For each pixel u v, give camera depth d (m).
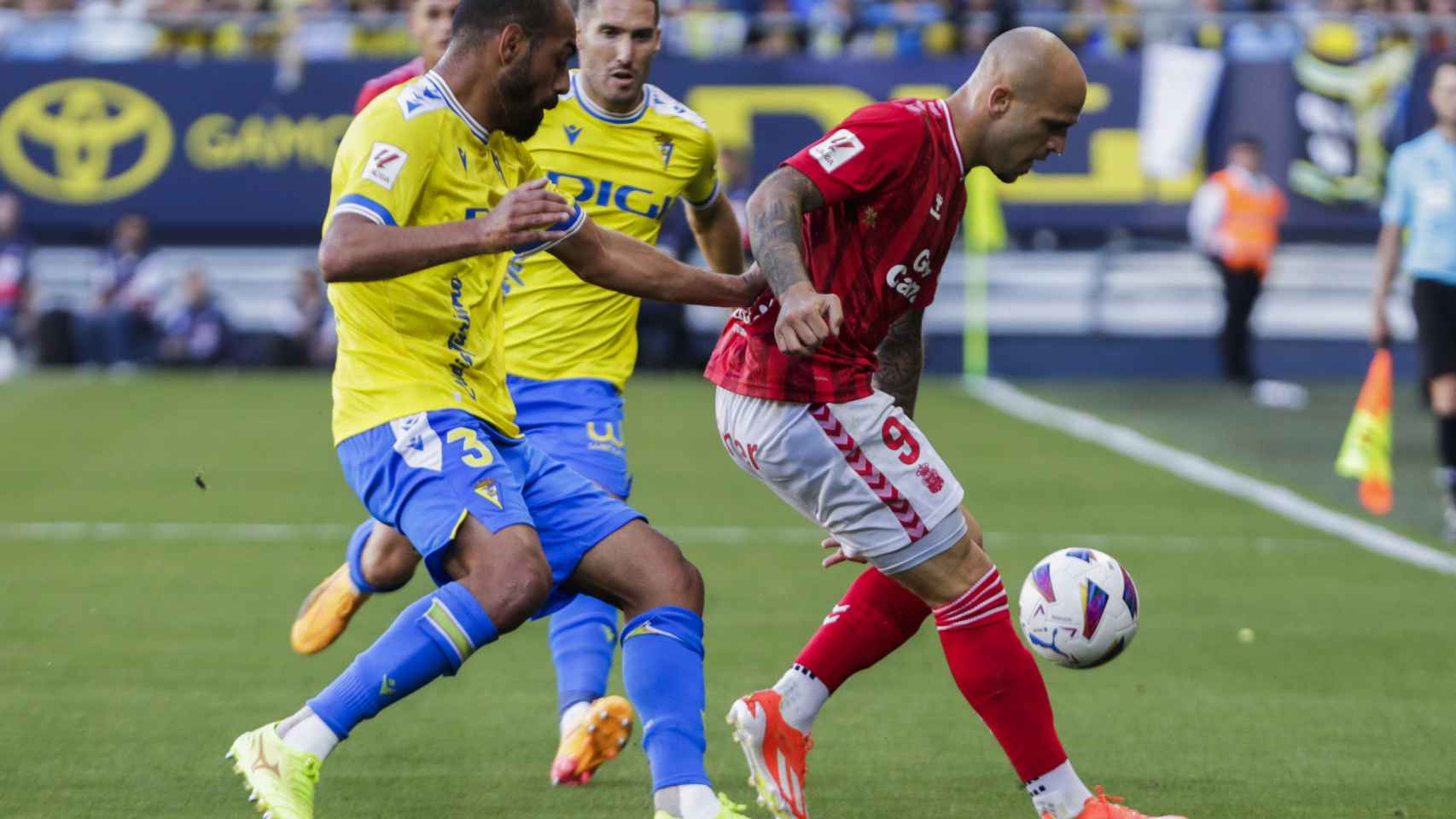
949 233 14.65
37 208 57.66
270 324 61.00
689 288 14.63
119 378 56.09
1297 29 58.75
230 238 61.03
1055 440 45.50
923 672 22.33
